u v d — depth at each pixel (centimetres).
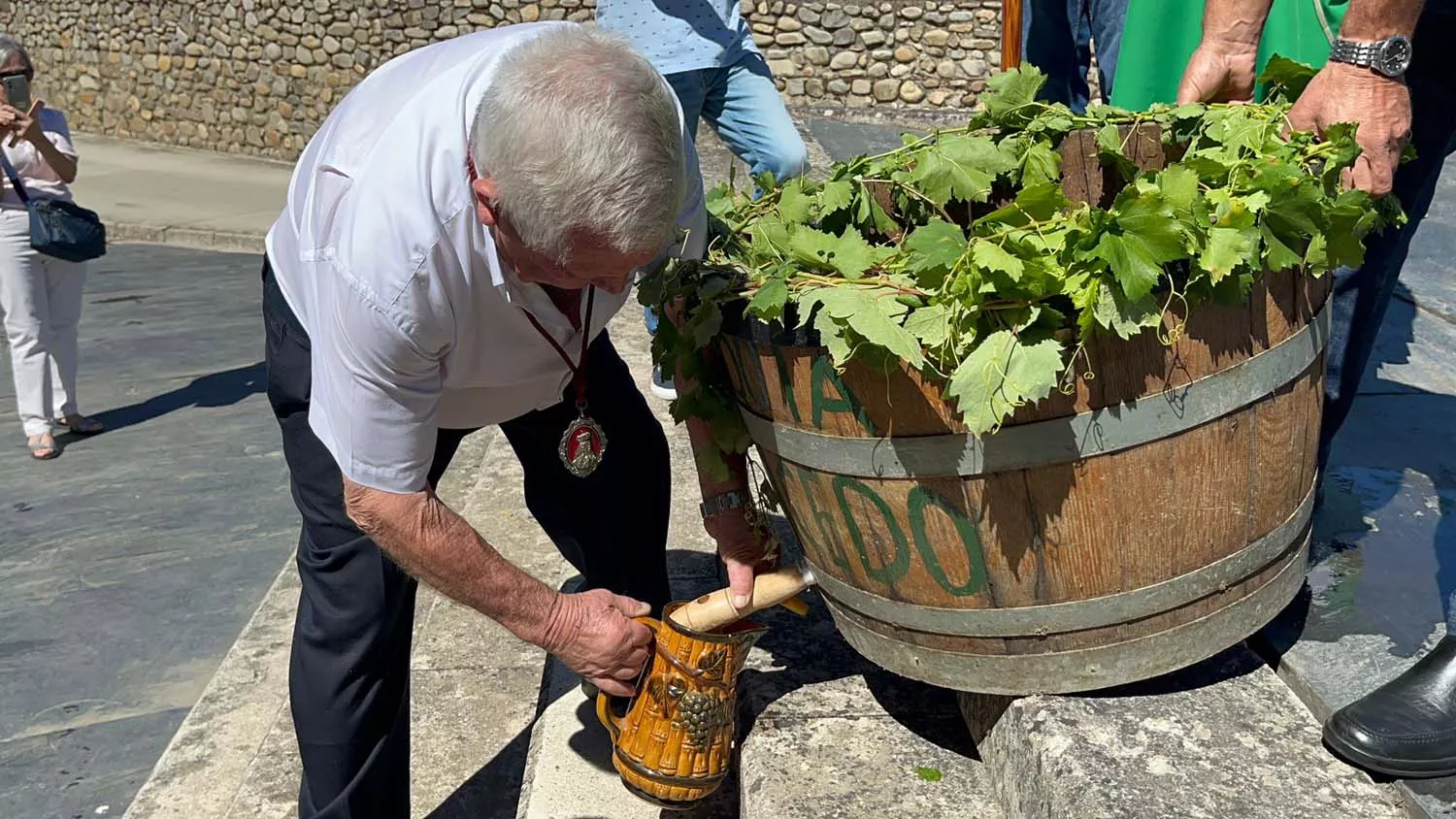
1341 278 211
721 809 206
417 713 269
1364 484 238
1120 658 160
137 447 577
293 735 278
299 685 191
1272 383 153
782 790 177
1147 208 139
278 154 1501
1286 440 158
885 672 208
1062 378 144
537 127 134
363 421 158
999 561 155
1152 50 243
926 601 164
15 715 343
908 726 192
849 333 145
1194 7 237
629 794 212
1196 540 155
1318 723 167
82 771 317
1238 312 147
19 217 546
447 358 165
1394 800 153
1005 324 142
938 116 1050
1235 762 158
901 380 148
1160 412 146
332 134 165
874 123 1007
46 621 397
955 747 188
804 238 161
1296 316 155
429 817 240
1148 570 155
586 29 146
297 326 181
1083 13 347
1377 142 161
